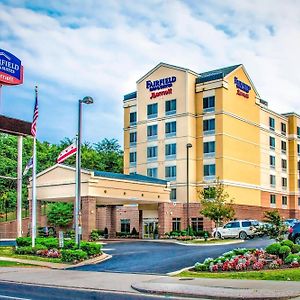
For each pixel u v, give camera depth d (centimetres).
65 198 4841
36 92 3312
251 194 6538
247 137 6544
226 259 2245
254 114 6769
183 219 5797
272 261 2178
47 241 3353
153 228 5766
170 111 6334
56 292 1755
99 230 5966
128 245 3981
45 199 4988
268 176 7094
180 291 1620
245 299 1448
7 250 3381
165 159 6328
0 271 2473
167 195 5534
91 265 2666
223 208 4903
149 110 6556
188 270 2256
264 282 1764
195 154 6209
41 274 2325
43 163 7812
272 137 7306
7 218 7206
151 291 1677
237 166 6262
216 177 5988
